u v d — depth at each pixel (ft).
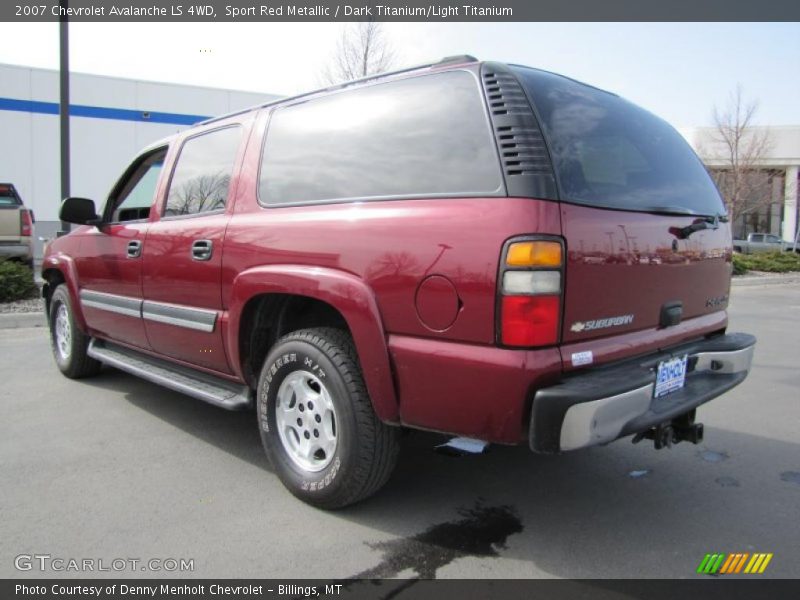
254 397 11.18
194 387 11.94
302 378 9.82
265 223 10.25
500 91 8.12
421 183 8.47
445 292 7.82
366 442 8.96
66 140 32.78
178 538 8.89
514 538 9.03
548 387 7.40
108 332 15.19
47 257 17.78
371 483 9.20
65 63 32.30
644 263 8.75
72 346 16.81
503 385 7.43
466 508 9.94
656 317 9.19
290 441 10.18
